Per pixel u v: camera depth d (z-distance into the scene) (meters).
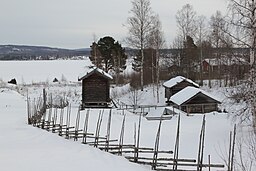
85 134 18.72
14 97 48.94
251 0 19.80
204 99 35.84
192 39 57.34
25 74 107.12
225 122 25.92
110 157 15.02
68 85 69.38
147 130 23.95
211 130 22.91
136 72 66.44
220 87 47.47
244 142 16.52
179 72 58.94
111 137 21.52
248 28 19.86
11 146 17.81
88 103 35.97
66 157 15.10
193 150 17.84
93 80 36.09
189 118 29.97
